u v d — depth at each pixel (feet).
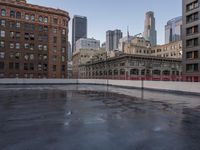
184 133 24.30
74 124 28.37
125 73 252.01
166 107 45.47
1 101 53.67
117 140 21.33
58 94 75.97
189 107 45.62
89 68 362.33
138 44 367.66
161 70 277.03
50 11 225.56
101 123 29.17
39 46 219.82
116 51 347.15
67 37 238.68
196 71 160.97
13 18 207.92
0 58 200.54
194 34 164.55
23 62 210.59
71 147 19.11
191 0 167.73
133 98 64.28
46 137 22.16
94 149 18.66
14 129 25.39
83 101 55.16
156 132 24.66
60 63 230.27
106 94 77.87
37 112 37.55
